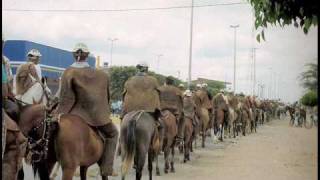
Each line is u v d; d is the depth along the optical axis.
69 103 7.85
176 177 13.02
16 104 7.14
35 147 7.17
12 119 6.93
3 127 6.29
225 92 29.09
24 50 25.62
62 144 7.25
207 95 21.56
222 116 24.69
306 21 7.02
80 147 7.41
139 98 11.04
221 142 24.81
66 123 7.39
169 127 12.82
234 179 13.11
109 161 8.22
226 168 15.11
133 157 9.92
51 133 7.26
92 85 7.91
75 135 7.35
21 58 25.42
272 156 18.56
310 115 36.47
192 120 16.36
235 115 28.86
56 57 33.31
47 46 31.78
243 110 31.38
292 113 45.34
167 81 13.84
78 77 7.84
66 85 7.81
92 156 7.82
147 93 11.06
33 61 9.66
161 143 11.34
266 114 50.94
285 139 27.25
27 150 7.12
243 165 15.95
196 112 17.84
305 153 19.78
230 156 18.50
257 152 20.17
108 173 8.25
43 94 9.11
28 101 8.80
